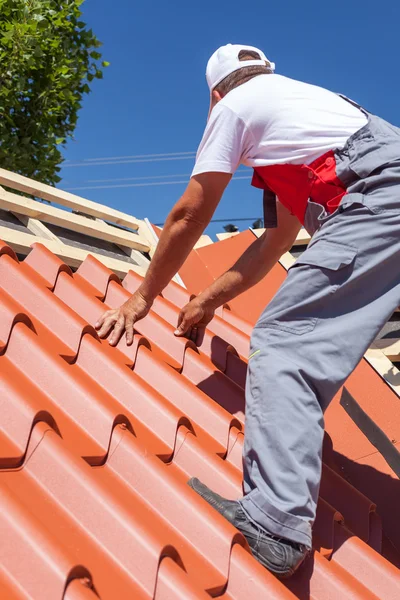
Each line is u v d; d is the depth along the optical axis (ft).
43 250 10.35
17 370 7.32
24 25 20.53
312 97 7.64
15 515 4.91
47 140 23.08
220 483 7.14
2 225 12.13
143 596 5.13
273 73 8.36
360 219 6.93
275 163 7.57
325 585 6.49
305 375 6.72
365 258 6.89
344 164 7.25
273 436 6.47
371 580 6.96
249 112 7.48
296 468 6.36
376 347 13.33
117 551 5.39
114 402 7.81
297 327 6.94
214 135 7.55
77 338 8.39
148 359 8.93
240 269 9.91
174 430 7.54
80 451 6.41
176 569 5.27
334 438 10.85
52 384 7.19
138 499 6.34
